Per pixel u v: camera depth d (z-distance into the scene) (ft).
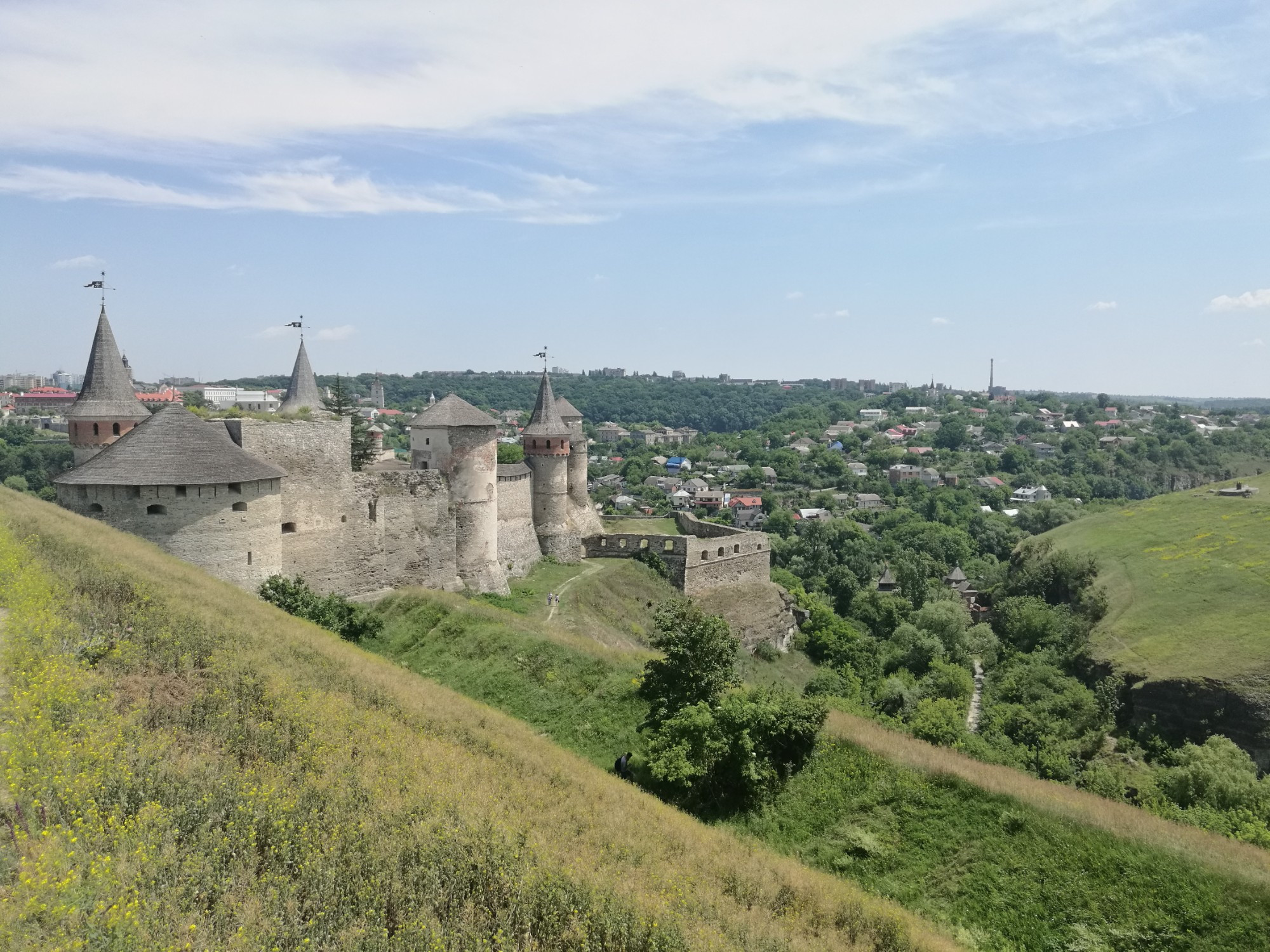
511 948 35.14
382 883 36.27
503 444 346.95
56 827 31.86
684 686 80.84
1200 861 58.23
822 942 47.57
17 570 61.52
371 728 54.34
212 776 40.04
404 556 138.10
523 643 103.19
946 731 134.82
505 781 55.06
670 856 52.95
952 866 64.34
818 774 75.82
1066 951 55.98
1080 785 132.57
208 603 72.90
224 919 30.78
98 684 46.68
